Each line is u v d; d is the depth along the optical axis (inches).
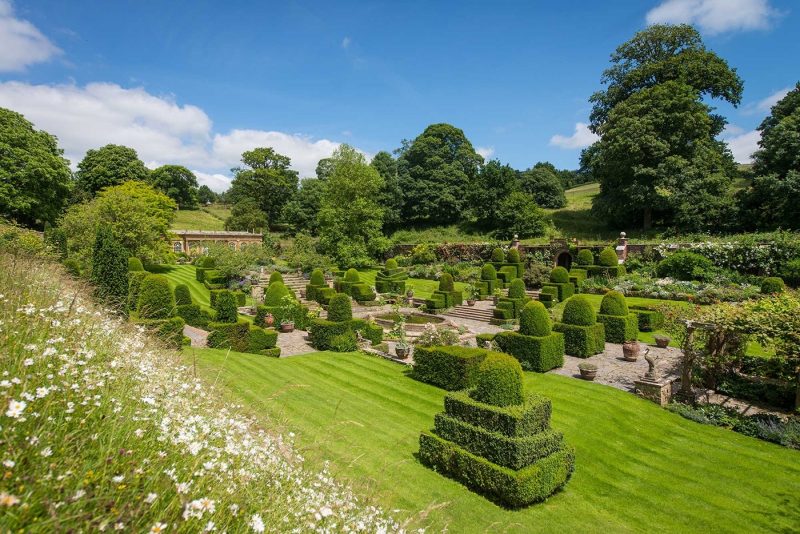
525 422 296.4
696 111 1393.9
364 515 164.2
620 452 363.6
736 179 1674.5
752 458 356.2
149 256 1192.8
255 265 1456.7
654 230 1478.8
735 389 481.7
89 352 137.8
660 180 1376.7
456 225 2078.0
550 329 585.9
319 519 130.5
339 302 659.4
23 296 170.4
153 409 130.3
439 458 317.4
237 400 255.0
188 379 205.9
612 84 1717.5
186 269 1409.9
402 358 598.5
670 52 1605.6
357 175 1733.5
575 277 1106.7
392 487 284.2
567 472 308.8
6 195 1131.9
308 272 1489.9
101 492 88.7
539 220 1739.7
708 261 1050.1
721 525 270.5
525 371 565.3
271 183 2492.6
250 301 1068.5
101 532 81.2
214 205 3181.6
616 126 1460.4
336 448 322.0
